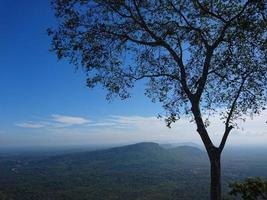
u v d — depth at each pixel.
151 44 11.06
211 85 11.34
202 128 10.34
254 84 10.91
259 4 9.84
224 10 10.60
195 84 10.87
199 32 10.74
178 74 11.38
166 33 10.73
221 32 10.66
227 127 10.39
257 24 10.28
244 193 10.77
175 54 10.89
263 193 10.66
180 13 10.95
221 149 10.22
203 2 10.80
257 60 10.77
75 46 11.06
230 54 10.79
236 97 10.77
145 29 10.98
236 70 10.84
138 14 10.97
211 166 10.14
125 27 11.22
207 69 10.60
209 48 10.59
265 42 10.38
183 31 10.92
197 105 10.53
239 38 10.61
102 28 11.09
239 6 10.50
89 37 11.08
